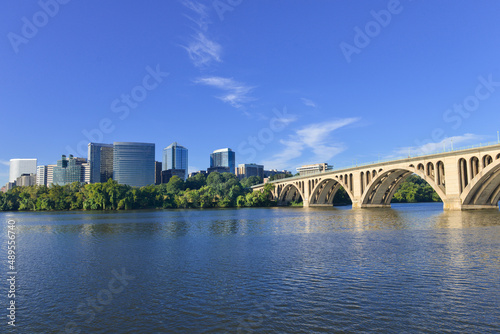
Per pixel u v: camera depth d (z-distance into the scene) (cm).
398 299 2034
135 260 3356
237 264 3064
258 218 9050
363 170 11769
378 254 3350
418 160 9319
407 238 4388
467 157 7894
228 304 2022
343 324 1717
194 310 1941
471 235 4428
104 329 1723
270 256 3403
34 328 1748
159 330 1695
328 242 4250
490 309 1852
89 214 13200
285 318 1803
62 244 4553
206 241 4616
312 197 16000
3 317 1889
